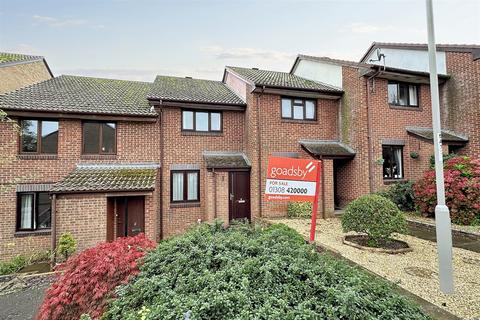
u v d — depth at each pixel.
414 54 13.74
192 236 4.62
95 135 10.72
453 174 9.34
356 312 2.79
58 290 3.80
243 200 11.98
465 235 7.93
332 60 13.33
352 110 12.13
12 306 5.80
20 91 10.93
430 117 12.89
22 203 9.64
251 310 2.75
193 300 2.89
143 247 4.70
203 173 11.96
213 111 12.47
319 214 11.23
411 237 7.87
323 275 3.39
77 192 8.63
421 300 4.15
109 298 3.65
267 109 11.94
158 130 11.45
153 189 9.41
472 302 4.16
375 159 11.71
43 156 9.93
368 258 6.04
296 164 5.68
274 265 3.43
